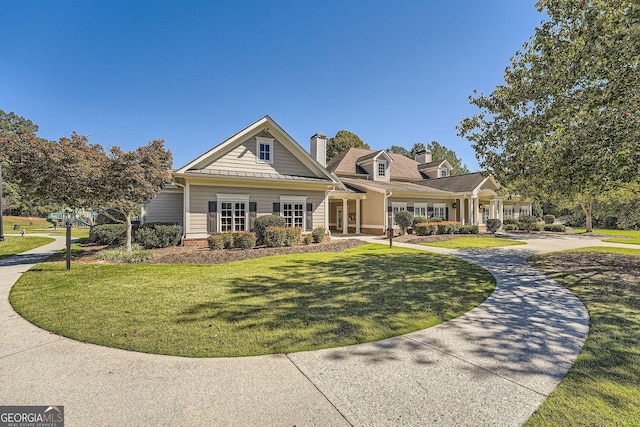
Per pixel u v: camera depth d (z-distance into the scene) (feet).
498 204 87.45
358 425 7.00
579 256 35.40
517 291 20.07
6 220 122.42
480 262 31.89
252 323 13.94
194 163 42.73
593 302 17.39
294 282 22.44
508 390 8.50
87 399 8.13
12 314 15.28
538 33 25.09
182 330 13.09
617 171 21.13
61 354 10.89
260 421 7.18
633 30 16.44
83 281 22.47
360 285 21.58
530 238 60.49
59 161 29.32
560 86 23.53
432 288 20.79
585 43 21.22
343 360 10.41
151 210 51.47
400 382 8.96
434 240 54.34
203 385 8.82
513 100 27.63
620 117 20.12
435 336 12.53
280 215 49.42
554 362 10.18
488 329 13.30
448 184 82.74
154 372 9.59
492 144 31.40
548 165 26.45
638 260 31.76
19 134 29.25
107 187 33.17
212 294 19.01
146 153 35.76
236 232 42.70
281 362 10.27
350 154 88.79
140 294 18.92
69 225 27.14
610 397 8.09
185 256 34.60
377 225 68.59
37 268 27.45
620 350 11.07
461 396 8.20
